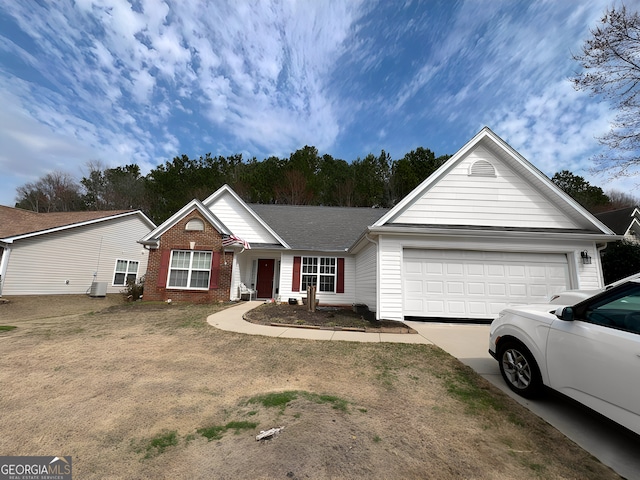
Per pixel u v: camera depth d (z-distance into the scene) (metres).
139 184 35.16
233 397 3.55
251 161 33.09
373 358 5.18
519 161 9.70
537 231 9.41
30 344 6.00
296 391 3.71
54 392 3.70
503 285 8.97
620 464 2.41
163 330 7.22
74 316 9.50
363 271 11.84
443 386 4.00
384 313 8.80
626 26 8.47
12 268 14.01
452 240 9.06
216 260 13.06
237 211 15.26
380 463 2.30
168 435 2.72
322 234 15.12
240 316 9.16
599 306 3.00
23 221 16.25
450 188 9.90
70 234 16.64
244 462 2.28
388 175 28.64
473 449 2.57
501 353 4.14
